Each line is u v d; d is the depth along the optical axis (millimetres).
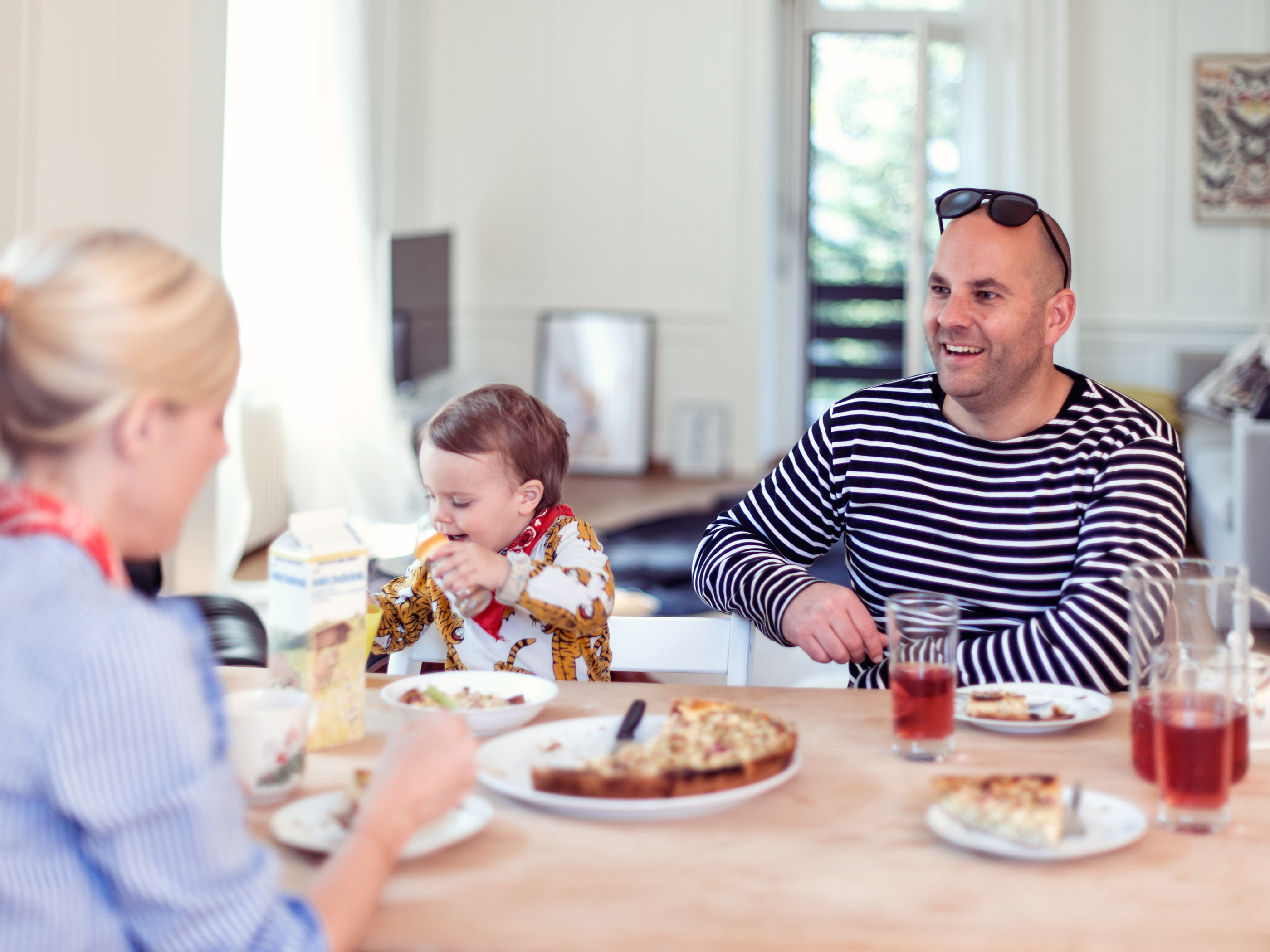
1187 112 6648
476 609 1410
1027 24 6617
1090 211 6750
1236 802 1003
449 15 6883
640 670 1568
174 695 686
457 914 795
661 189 6879
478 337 7062
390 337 5277
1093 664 1360
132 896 681
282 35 4734
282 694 1053
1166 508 1526
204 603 2090
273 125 4719
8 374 738
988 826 893
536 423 1545
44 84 2748
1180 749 937
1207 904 814
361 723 1143
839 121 7219
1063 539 1591
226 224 4438
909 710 1091
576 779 945
